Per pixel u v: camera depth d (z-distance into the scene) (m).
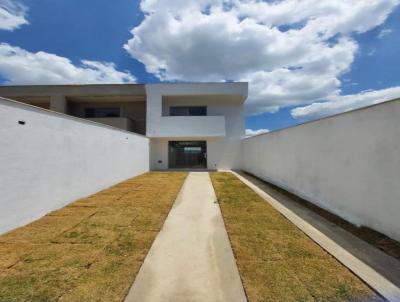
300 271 2.93
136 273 2.90
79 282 2.67
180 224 4.86
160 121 16.55
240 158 17.59
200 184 10.09
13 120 4.36
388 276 2.78
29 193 4.79
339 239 3.99
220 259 3.31
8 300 2.32
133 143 12.23
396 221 3.65
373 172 4.16
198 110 18.08
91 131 7.67
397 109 3.62
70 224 4.74
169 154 17.61
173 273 2.92
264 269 2.99
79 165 6.91
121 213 5.57
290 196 7.59
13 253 3.39
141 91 16.58
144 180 11.16
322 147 6.02
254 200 7.04
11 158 4.31
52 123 5.61
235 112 18.00
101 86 16.50
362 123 4.47
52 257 3.29
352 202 4.79
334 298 2.38
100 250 3.55
